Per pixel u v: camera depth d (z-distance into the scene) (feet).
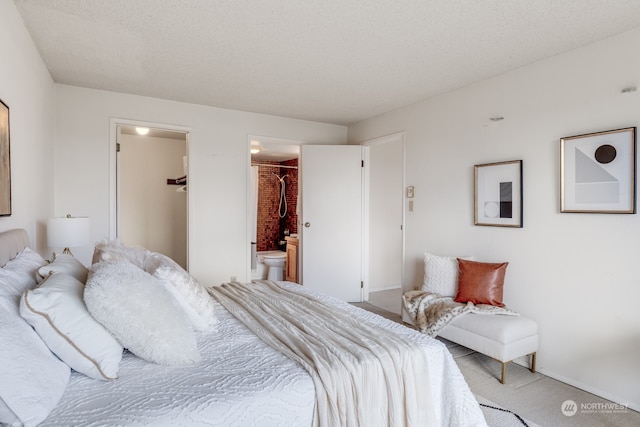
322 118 15.51
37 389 3.26
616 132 7.68
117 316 4.17
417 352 4.99
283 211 21.98
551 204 8.91
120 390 3.79
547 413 7.11
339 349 4.82
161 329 4.38
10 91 6.55
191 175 13.42
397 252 18.10
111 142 12.00
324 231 15.62
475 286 9.63
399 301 15.62
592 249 8.14
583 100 8.32
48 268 5.01
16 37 6.97
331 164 15.64
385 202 17.60
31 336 3.69
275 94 12.28
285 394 3.93
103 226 11.89
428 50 8.78
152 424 3.26
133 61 9.60
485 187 10.47
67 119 11.38
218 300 7.48
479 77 10.45
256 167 20.26
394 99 12.66
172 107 13.03
